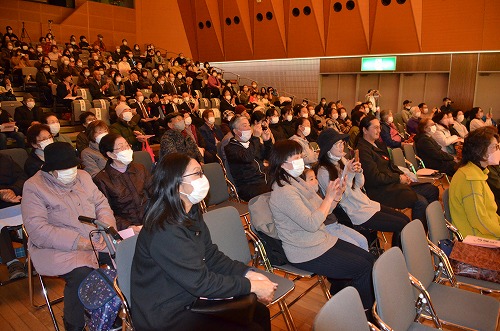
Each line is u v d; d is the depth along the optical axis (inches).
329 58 630.5
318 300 121.5
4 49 499.5
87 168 163.2
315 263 97.9
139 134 261.6
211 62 738.8
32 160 143.9
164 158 74.4
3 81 400.5
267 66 693.3
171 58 673.0
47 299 101.7
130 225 121.3
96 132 163.8
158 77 487.2
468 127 365.7
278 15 616.1
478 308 82.4
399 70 578.9
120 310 82.7
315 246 98.7
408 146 224.5
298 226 99.7
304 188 105.4
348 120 409.1
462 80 540.4
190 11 691.4
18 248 136.8
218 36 688.4
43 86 414.6
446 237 110.1
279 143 102.7
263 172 180.2
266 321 77.7
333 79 642.2
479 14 494.6
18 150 179.0
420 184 170.4
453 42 523.2
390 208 136.4
